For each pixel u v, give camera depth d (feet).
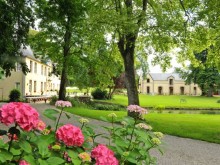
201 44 62.13
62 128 10.19
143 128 13.62
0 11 50.62
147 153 12.12
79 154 9.91
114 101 167.02
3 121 8.80
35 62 159.84
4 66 55.31
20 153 9.37
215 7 51.29
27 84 144.66
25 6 55.72
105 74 101.91
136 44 70.49
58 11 57.06
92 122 58.23
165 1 65.98
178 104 154.81
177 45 59.00
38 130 10.39
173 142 41.29
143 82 394.32
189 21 59.52
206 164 29.68
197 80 240.53
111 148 11.80
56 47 102.99
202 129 54.03
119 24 52.90
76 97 142.20
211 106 144.25
